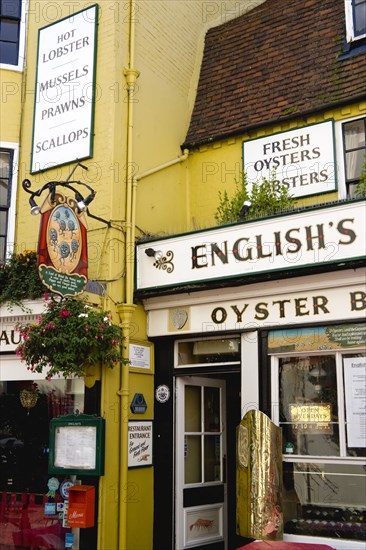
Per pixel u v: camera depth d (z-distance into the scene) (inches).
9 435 306.3
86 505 268.8
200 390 324.2
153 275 304.5
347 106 315.6
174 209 351.3
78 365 268.5
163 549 293.7
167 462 301.1
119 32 323.3
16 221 335.9
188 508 302.4
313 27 362.6
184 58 382.9
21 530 292.4
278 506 249.6
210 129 363.3
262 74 364.8
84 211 279.0
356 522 244.5
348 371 255.9
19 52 351.6
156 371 312.5
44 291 280.8
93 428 275.1
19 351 268.8
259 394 273.4
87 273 283.4
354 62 329.7
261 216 286.4
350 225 254.1
